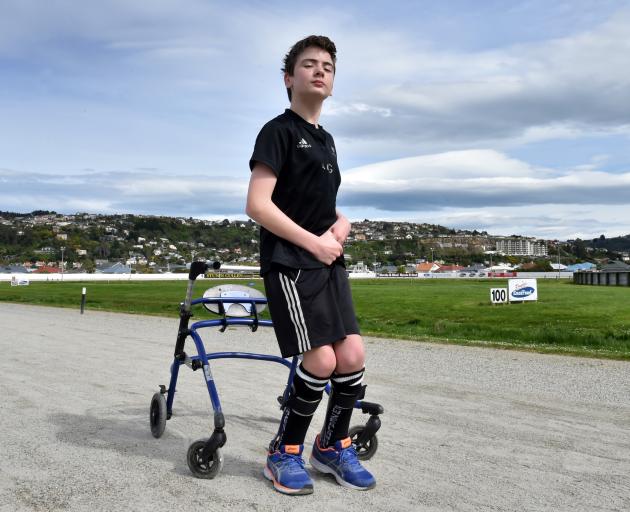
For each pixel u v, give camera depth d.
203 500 2.85
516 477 3.38
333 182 3.06
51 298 32.84
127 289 47.62
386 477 3.28
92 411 4.80
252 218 2.90
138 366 7.61
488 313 20.39
